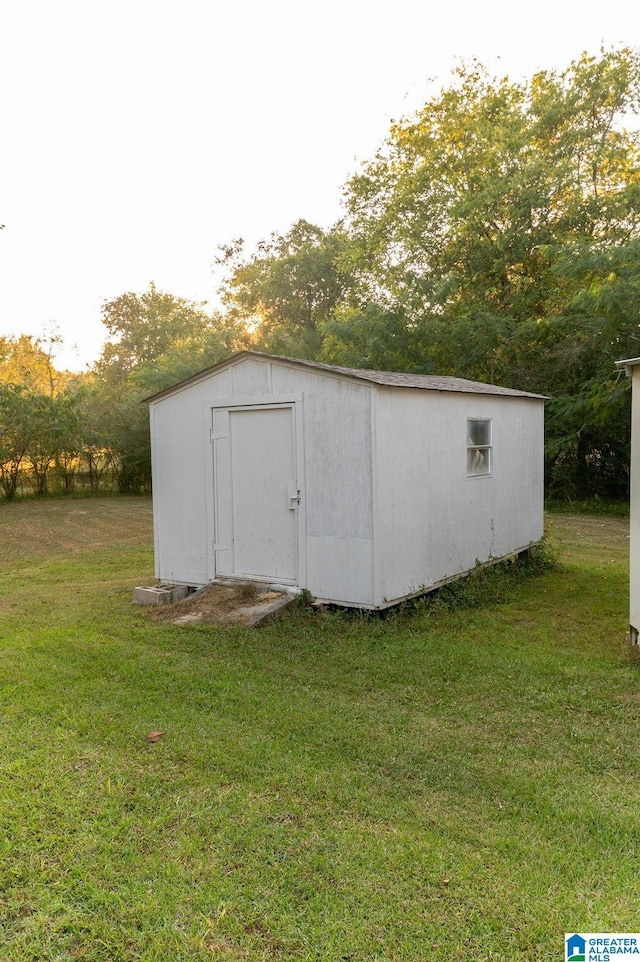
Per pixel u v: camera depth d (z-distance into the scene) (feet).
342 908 7.77
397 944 7.23
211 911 7.74
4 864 8.61
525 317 60.44
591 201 57.57
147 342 142.61
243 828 9.41
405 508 21.70
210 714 13.74
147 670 16.49
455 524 24.64
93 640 19.27
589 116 61.62
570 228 59.06
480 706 14.15
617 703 14.21
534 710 13.93
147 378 78.43
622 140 60.64
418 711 13.94
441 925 7.50
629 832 9.34
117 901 7.89
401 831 9.36
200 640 19.15
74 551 38.83
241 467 23.44
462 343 59.21
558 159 61.11
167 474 25.45
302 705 14.17
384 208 74.79
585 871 8.46
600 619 21.57
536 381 56.39
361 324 62.80
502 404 28.19
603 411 48.80
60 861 8.69
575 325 52.49
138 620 21.72
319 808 9.96
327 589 21.58
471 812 9.91
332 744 12.24
